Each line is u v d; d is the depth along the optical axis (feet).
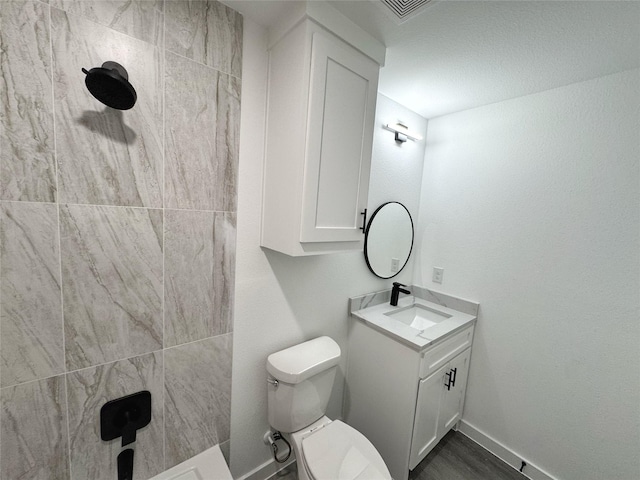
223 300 3.84
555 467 4.91
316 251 3.64
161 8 2.92
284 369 4.03
